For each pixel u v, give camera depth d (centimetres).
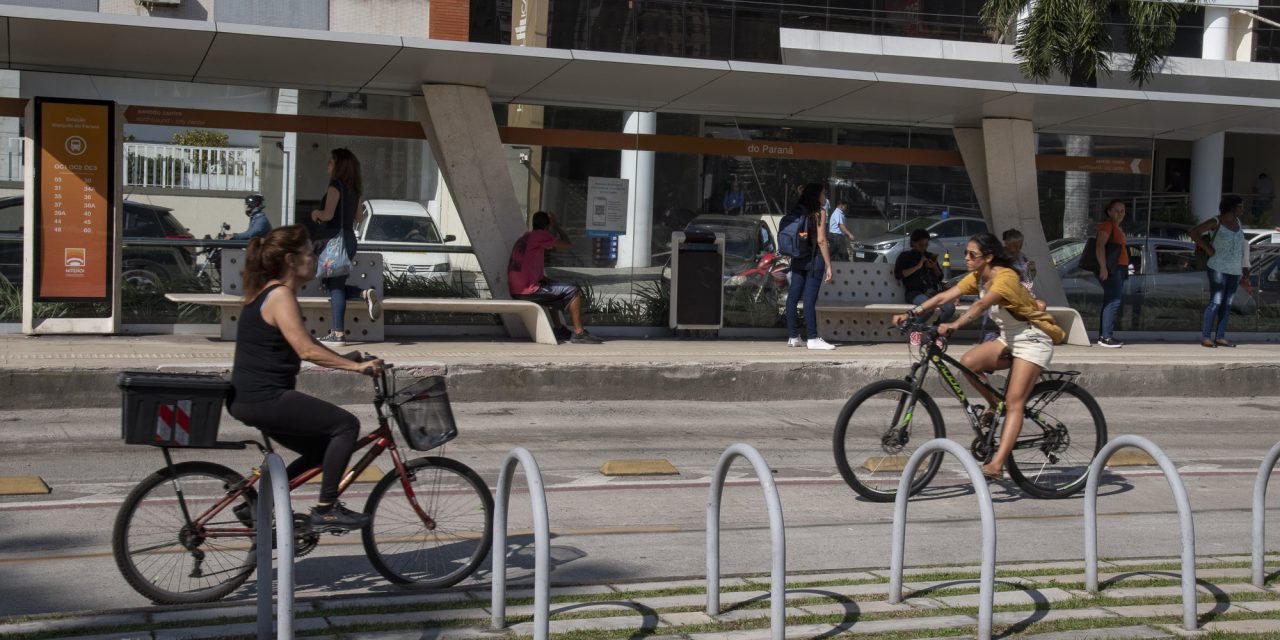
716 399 1227
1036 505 819
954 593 573
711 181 1485
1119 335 1641
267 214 1336
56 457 871
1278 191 3212
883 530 736
